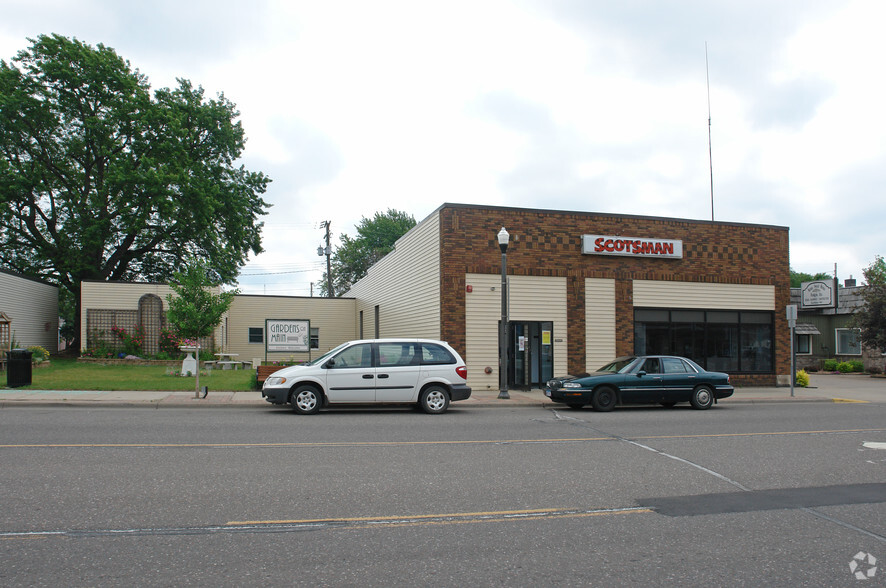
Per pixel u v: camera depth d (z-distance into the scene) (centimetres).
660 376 1614
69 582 427
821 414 1563
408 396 1450
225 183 3800
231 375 2220
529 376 2034
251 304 3416
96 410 1408
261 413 1412
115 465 790
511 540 537
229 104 3941
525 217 2052
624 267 2162
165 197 3247
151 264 3991
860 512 645
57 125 3344
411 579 446
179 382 1931
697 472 823
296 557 485
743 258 2317
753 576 464
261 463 822
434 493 687
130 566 459
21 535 523
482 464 846
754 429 1248
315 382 1410
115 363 2677
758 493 718
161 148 3359
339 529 557
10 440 958
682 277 2228
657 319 2202
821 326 4012
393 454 905
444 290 1950
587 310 2111
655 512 632
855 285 4484
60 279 3678
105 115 3388
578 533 560
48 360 2548
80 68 3319
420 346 1484
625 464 866
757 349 2331
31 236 3531
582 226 2117
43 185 3275
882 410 1694
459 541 532
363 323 3353
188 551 493
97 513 587
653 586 441
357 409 1542
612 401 1580
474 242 1991
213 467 791
